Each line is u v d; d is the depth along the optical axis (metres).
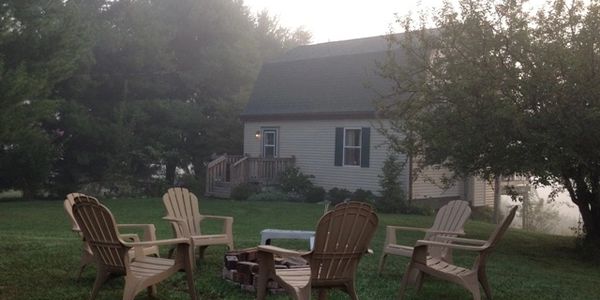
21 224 12.31
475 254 9.62
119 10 25.88
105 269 5.08
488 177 10.79
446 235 6.76
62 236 9.91
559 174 10.05
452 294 6.24
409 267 5.75
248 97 24.69
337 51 22.36
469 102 10.10
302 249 9.23
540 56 9.36
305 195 19.30
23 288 5.74
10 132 13.74
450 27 10.62
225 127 24.61
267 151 22.16
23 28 14.73
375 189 18.61
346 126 19.50
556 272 8.59
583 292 6.94
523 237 13.02
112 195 21.78
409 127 11.57
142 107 24.20
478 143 9.97
